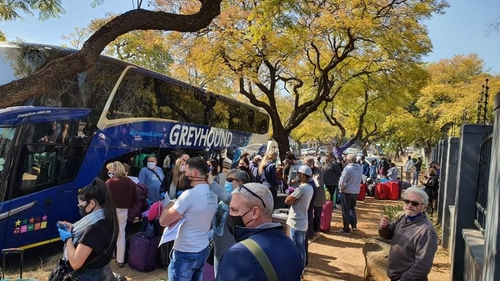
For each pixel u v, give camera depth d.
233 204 2.60
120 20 4.43
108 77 9.46
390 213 11.09
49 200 7.95
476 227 6.29
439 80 35.12
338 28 15.44
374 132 37.91
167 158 11.62
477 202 6.30
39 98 7.92
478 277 4.50
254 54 15.21
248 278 2.17
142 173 8.99
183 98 12.48
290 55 16.44
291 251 2.38
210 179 4.54
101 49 4.32
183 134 12.38
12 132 7.30
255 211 2.55
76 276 3.54
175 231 4.34
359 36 17.08
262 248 2.27
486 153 5.68
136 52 22.59
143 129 10.60
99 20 12.64
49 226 7.98
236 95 23.66
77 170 8.59
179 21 4.76
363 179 19.14
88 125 8.88
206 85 15.07
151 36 16.23
